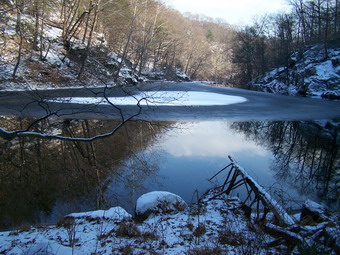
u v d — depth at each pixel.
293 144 10.70
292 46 45.31
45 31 25.16
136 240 3.61
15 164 7.14
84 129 10.57
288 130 13.05
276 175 7.43
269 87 41.38
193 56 69.12
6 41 20.44
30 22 22.39
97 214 4.58
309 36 43.16
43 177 6.55
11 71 18.73
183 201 5.37
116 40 31.14
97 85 22.30
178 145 9.59
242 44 56.31
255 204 5.57
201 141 10.30
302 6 40.84
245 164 8.20
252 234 3.60
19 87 17.62
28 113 11.82
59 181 6.41
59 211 5.18
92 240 3.61
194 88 31.69
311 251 2.65
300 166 8.23
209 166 7.83
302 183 6.99
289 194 6.31
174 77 44.12
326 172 7.78
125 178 6.74
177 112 15.23
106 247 3.38
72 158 7.77
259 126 13.52
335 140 11.48
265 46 52.03
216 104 19.28
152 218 4.70
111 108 14.17
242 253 2.99
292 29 45.56
